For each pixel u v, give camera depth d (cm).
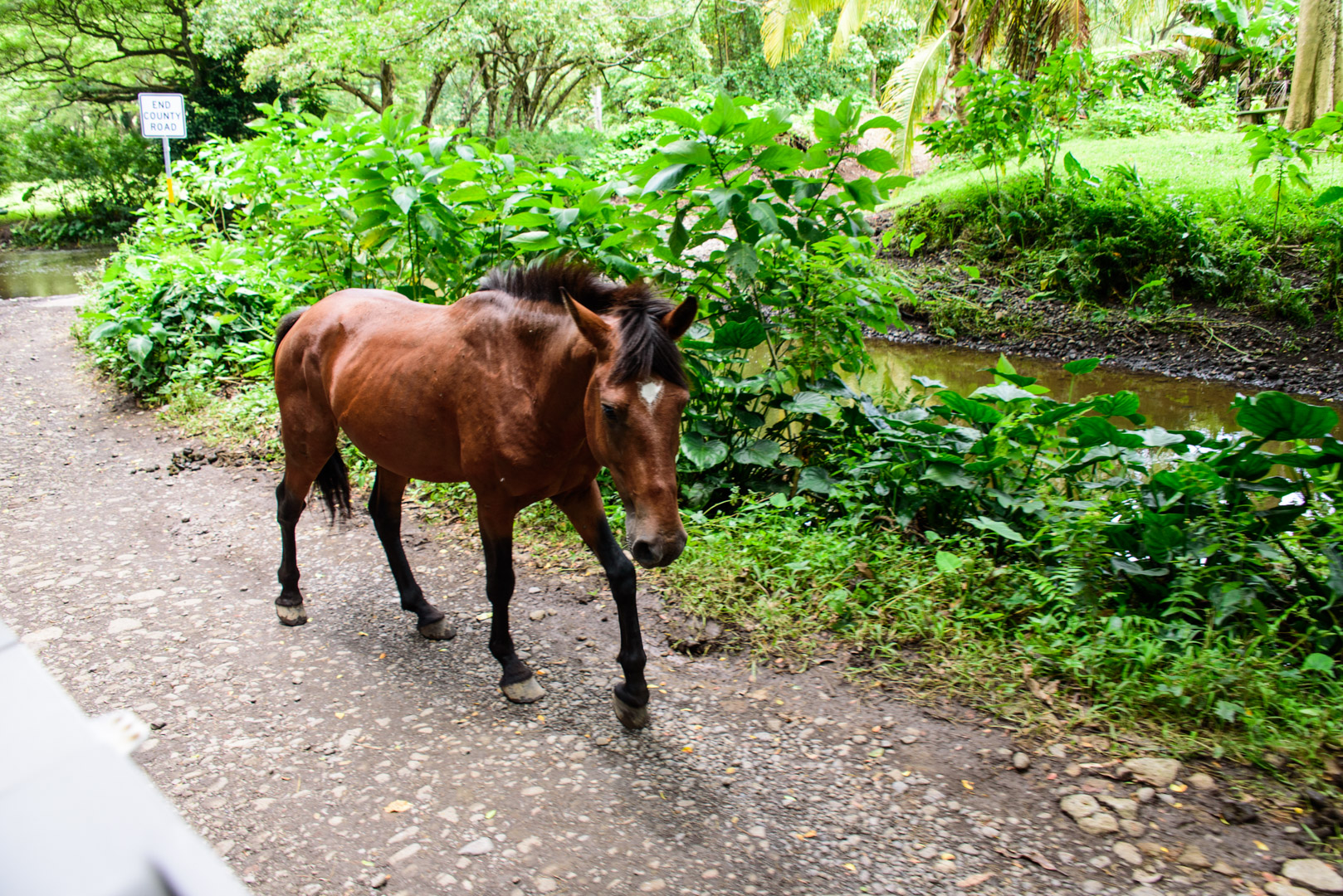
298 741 312
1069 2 1470
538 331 302
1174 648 338
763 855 256
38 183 2603
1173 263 1053
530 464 304
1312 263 1010
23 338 1023
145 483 598
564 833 265
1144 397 836
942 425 480
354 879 247
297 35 2141
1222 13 1784
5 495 573
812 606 394
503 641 337
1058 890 241
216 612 412
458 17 1955
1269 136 1022
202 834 264
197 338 823
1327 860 246
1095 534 372
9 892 57
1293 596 360
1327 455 357
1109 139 1588
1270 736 290
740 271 447
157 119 1073
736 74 2406
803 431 532
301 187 662
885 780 288
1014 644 355
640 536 256
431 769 296
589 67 2305
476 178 536
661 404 258
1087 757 293
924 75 1452
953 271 1207
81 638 385
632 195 460
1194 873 244
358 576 451
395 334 348
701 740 312
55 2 2477
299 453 392
